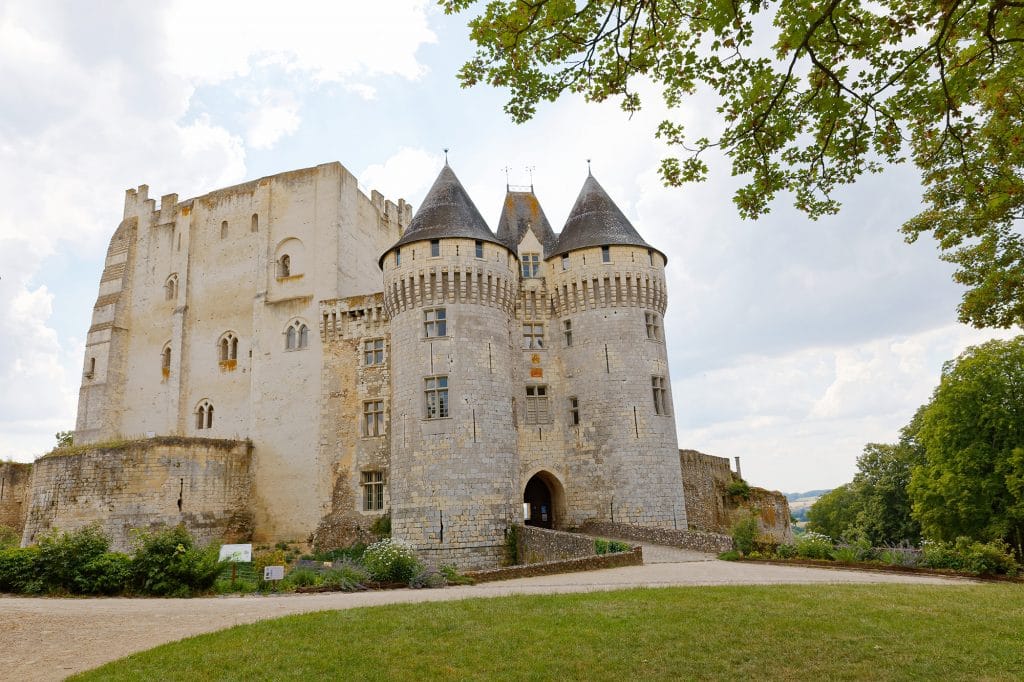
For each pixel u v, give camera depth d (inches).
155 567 842.8
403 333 1480.1
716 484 2018.9
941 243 831.7
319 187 1871.3
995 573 844.6
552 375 1617.9
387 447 1585.9
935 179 619.8
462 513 1338.6
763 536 1188.5
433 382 1418.6
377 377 1641.2
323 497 1620.3
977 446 1628.9
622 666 483.2
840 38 438.6
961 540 912.9
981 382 1652.3
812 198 520.7
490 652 513.7
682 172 521.0
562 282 1632.6
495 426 1408.7
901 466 2551.7
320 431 1664.6
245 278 1900.8
